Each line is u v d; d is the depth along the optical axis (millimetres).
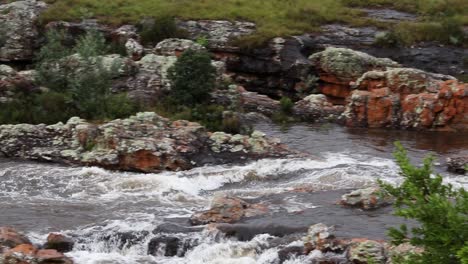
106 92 33188
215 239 19422
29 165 27797
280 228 19781
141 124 28750
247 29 47312
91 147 28297
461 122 35844
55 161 28172
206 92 34625
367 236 18922
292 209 22062
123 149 27391
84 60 33250
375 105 36625
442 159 29203
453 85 36375
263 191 24656
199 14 49094
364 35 47875
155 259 18891
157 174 26734
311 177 26391
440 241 11742
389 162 28625
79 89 32406
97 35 39719
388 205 22000
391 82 37406
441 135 34750
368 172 26609
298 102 39750
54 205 23188
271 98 44438
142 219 21500
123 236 19672
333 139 33281
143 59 37688
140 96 34625
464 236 11453
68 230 20469
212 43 45750
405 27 48219
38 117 31156
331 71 42688
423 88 37094
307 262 17688
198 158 28016
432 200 11680
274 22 48406
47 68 34938
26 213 22234
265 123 37250
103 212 22391
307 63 43469
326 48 44781
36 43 46000
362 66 42875
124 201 23688
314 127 36625
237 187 25750
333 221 20422
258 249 18641
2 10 47406
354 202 22141
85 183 25672
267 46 44781
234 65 45312
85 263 18344
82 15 48375
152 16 48438
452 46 47469
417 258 12180
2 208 22781
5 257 17531
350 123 36938
